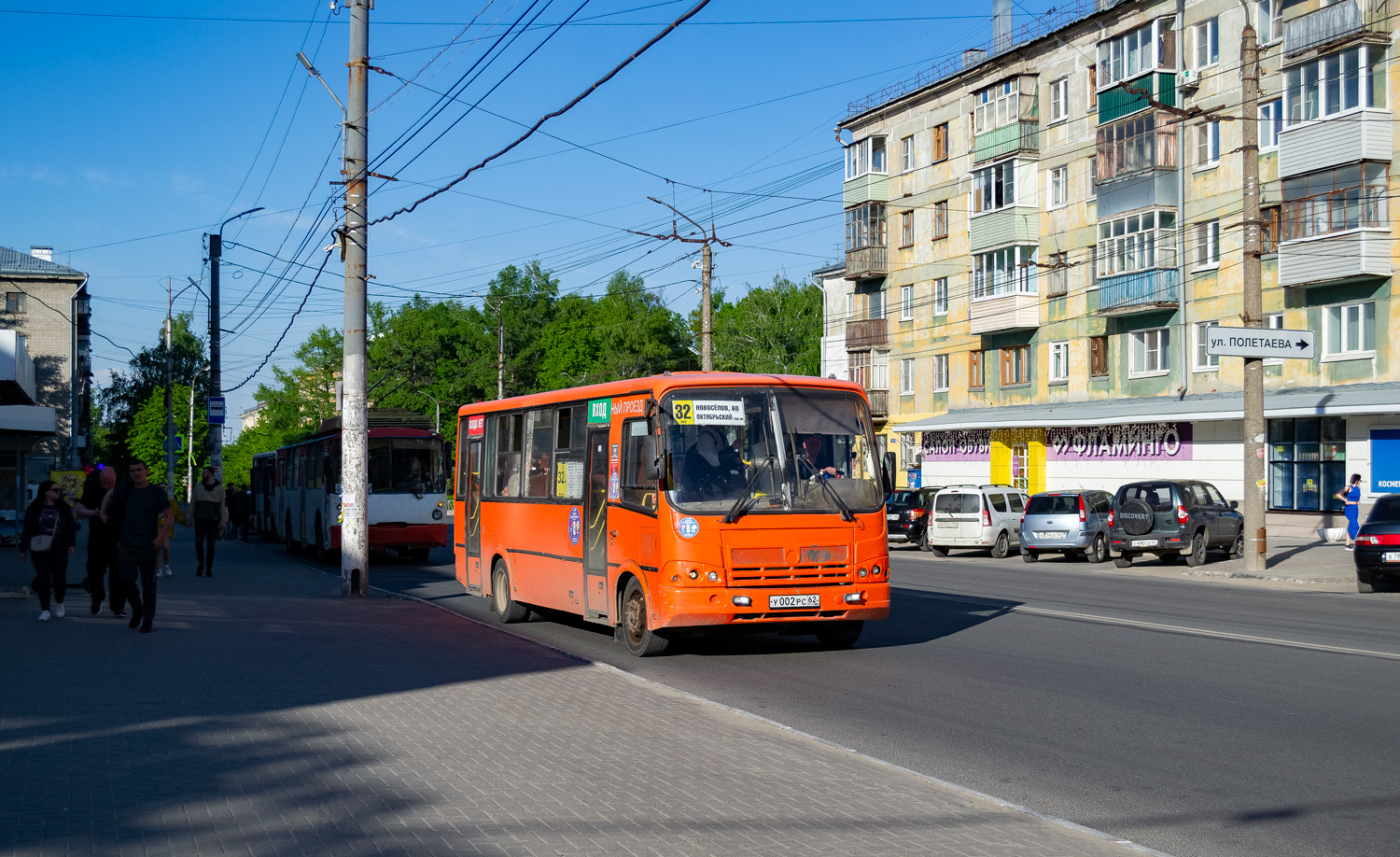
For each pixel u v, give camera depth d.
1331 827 6.20
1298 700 9.73
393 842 5.60
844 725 8.95
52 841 5.58
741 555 11.98
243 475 117.44
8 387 20.19
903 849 5.59
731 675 11.49
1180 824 6.28
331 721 8.58
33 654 11.72
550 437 15.19
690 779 6.91
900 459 51.22
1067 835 5.90
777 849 5.55
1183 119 36.50
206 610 16.47
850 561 12.38
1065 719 9.12
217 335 39.03
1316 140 31.41
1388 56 30.25
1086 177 41.12
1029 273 43.34
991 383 45.81
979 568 27.78
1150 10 37.81
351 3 19.41
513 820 5.99
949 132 47.81
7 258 69.75
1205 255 36.25
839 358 57.91
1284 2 33.34
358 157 19.38
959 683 10.83
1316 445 32.47
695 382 12.37
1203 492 27.89
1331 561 26.33
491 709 9.08
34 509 14.70
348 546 19.11
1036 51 43.25
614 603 13.20
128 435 92.69
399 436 28.06
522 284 95.19
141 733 8.06
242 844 5.56
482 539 17.48
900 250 51.03
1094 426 40.19
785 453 12.38
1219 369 35.72
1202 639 13.73
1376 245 30.19
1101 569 27.30
